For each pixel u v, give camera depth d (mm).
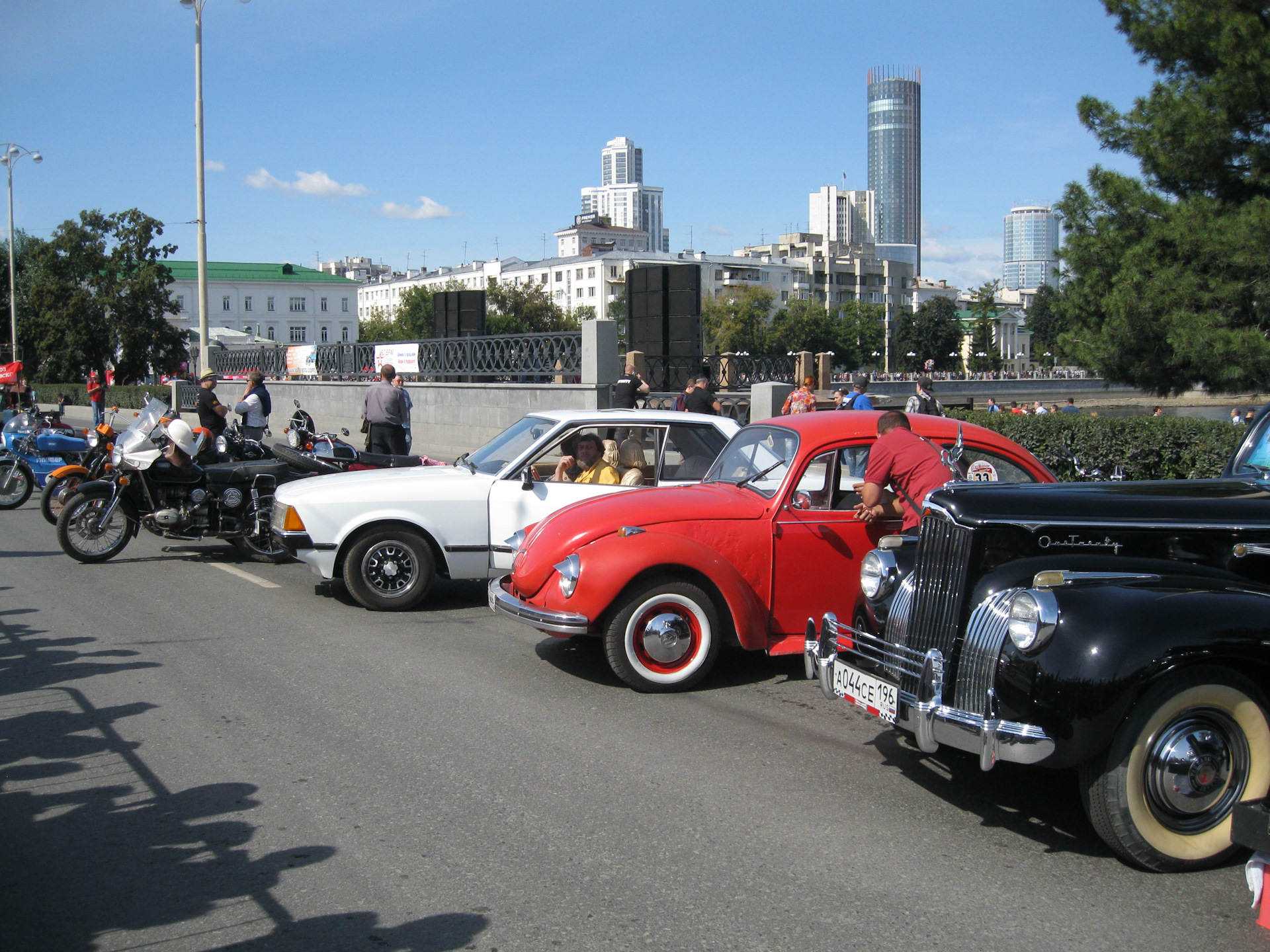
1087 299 15469
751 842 3902
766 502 6062
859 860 3762
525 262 138000
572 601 5738
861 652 4598
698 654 5922
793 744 5059
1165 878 3684
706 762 4773
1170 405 38094
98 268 49250
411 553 7910
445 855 3756
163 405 9945
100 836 3924
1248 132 14125
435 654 6676
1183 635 3602
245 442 11406
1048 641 3707
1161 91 14500
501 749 4910
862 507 5898
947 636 4113
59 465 14289
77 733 5102
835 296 148375
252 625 7445
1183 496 4344
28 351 52219
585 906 3381
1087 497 4246
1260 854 3344
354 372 23375
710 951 3102
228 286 110562
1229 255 13180
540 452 7848
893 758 4883
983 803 4352
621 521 5910
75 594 8492
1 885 3535
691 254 130875
